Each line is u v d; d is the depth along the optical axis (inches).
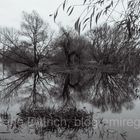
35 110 330.3
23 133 240.4
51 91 657.0
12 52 1560.0
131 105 426.0
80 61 1205.7
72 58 1315.2
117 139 223.3
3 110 367.6
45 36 1552.7
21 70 1599.4
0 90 707.4
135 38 110.4
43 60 1558.8
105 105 426.0
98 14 99.4
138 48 112.7
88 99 500.4
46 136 231.8
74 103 449.1
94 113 344.8
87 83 813.9
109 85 679.7
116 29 110.7
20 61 1594.5
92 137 231.1
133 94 499.5
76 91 642.2
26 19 1563.7
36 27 1567.4
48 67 1477.6
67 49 1272.1
